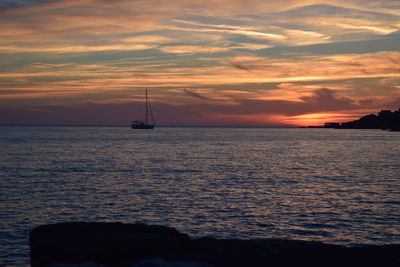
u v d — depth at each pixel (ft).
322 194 108.47
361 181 137.59
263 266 21.08
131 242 21.75
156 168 177.47
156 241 22.11
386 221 76.33
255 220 77.05
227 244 23.67
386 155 271.90
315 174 157.99
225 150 314.76
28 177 143.33
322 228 71.15
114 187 119.34
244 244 23.72
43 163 198.08
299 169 177.17
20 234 66.39
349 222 75.46
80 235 21.79
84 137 590.55
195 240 24.56
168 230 23.67
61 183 127.95
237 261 21.56
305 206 90.89
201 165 192.65
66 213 82.74
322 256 22.26
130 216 80.12
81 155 252.21
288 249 23.13
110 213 82.79
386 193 110.52
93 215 81.05
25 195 104.17
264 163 206.08
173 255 21.94
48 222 74.84
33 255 21.16
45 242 21.11
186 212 83.82
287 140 553.64
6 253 56.95
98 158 230.68
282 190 115.65
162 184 126.52
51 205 90.63
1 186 120.88
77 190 113.09
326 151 315.99
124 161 212.43
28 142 419.54
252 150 318.45
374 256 22.29
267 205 91.86
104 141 461.78
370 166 193.26
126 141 468.34
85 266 19.90
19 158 226.58
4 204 91.61
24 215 80.53
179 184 126.62
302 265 21.26
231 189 116.57
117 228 23.06
